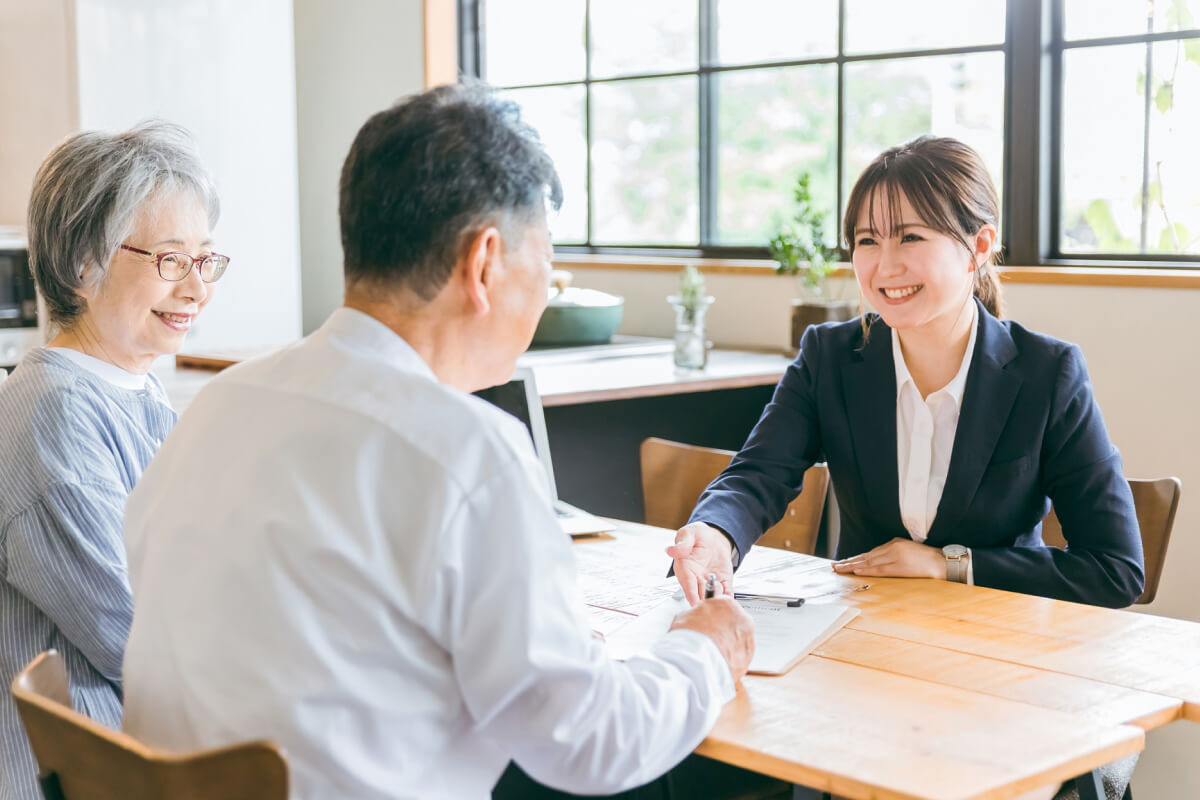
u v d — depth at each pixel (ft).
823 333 6.91
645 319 13.35
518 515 3.29
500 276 3.63
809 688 4.41
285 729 3.17
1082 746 3.87
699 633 4.25
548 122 14.46
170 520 3.50
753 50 12.80
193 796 3.01
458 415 3.35
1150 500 6.77
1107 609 5.47
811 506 7.41
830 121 12.51
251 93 12.45
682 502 8.09
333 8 14.56
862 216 6.21
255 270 12.62
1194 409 9.68
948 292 6.08
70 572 4.55
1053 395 6.23
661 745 3.63
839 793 3.65
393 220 3.51
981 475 6.24
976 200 6.07
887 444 6.47
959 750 3.84
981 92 11.21
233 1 12.22
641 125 13.76
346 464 3.27
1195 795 9.09
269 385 3.53
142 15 11.54
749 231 13.37
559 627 3.34
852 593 5.72
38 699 3.37
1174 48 10.08
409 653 3.26
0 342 11.10
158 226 5.05
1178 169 10.16
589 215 14.16
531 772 3.52
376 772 3.25
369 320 3.59
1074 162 10.74
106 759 3.17
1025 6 10.72
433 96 3.62
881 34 11.85
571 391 8.96
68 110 11.24
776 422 6.82
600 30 13.87
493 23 14.84
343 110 14.61
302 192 15.15
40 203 4.95
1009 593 5.72
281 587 3.21
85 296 5.05
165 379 10.27
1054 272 10.32
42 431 4.64
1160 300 9.78
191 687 3.29
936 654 4.81
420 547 3.22
